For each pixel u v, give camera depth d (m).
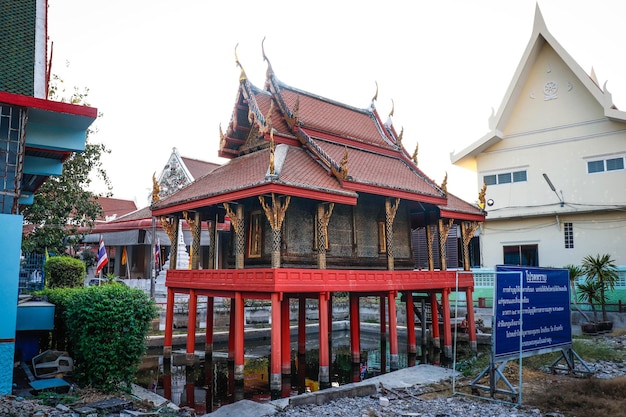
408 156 27.08
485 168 36.25
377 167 23.16
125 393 13.69
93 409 10.95
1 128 12.73
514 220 34.75
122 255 41.12
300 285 17.34
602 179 31.38
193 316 21.06
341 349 28.06
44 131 14.02
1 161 12.47
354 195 19.08
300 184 17.39
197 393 17.45
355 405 13.30
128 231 36.22
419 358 24.20
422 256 40.31
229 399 16.66
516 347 14.18
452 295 34.56
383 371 21.58
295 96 23.92
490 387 13.75
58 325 15.84
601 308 28.80
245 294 18.33
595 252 31.25
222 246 39.72
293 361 23.98
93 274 40.31
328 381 17.98
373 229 22.86
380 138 26.48
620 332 24.55
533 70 34.75
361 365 23.05
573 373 16.50
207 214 23.38
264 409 12.83
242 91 21.64
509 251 34.84
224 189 18.77
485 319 30.55
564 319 16.20
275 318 16.59
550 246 33.03
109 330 13.29
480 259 36.09
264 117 21.12
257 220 20.55
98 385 13.13
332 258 20.66
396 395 14.40
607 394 13.27
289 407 13.02
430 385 15.76
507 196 34.97
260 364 22.86
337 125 24.31
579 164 32.31
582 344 21.34
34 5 14.90
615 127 31.08
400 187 21.27
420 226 27.23
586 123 32.31
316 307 38.06
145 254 40.25
